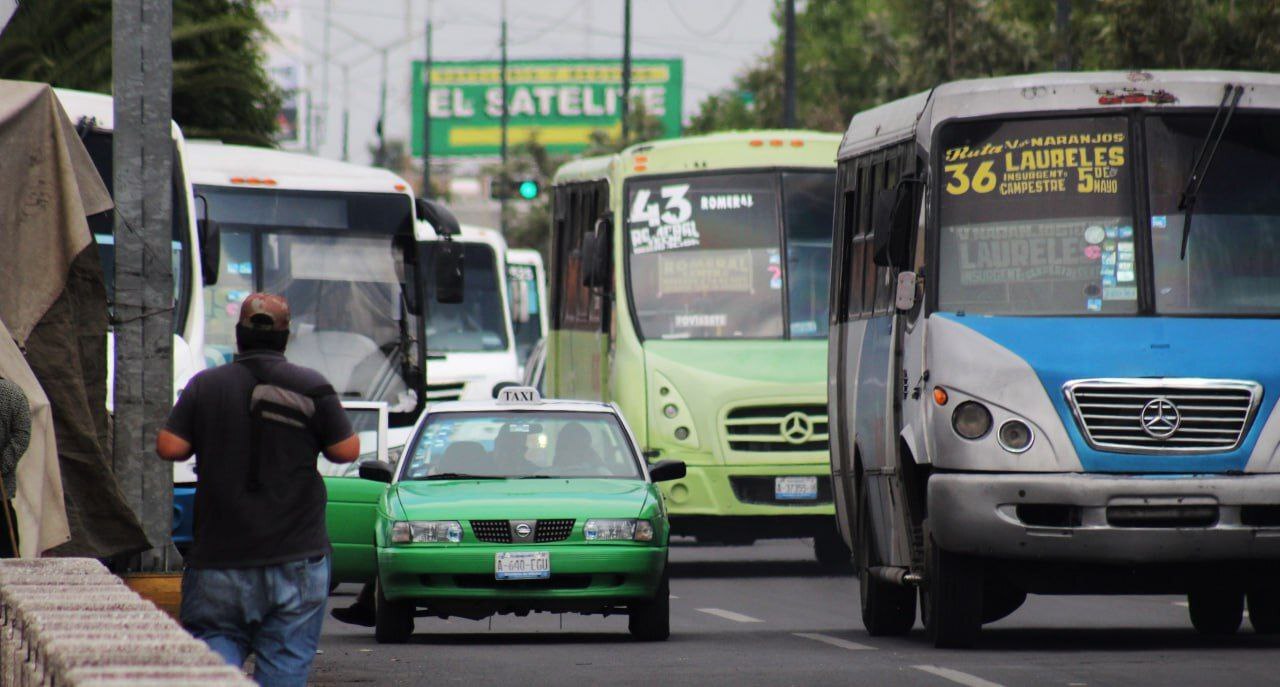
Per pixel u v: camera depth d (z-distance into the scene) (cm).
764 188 8412
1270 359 4869
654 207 8419
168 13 5066
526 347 17150
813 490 8188
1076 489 4788
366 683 4456
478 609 5394
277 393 3319
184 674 1783
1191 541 4791
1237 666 4547
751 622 6119
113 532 4869
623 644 5419
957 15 13512
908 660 4797
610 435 5891
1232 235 5022
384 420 7912
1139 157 5059
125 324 5003
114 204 5028
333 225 9112
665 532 5509
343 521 5762
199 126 12694
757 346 8281
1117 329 4912
